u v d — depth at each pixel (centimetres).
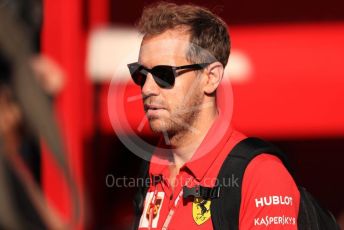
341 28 1986
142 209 761
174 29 719
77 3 1772
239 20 2002
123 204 1991
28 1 846
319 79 1980
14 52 237
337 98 1978
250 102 1981
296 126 1988
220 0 1967
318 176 2167
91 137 1848
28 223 263
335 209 2134
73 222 246
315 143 2019
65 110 1761
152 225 730
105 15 1895
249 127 1989
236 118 1988
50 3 1702
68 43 1738
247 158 668
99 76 1822
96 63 1817
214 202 668
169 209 718
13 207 254
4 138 253
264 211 646
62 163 234
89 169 1864
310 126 1989
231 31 2003
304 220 673
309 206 682
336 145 2014
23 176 267
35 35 1558
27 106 234
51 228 273
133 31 1852
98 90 1830
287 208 653
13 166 262
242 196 659
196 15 726
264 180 654
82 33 1802
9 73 236
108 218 1977
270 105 1983
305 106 1983
